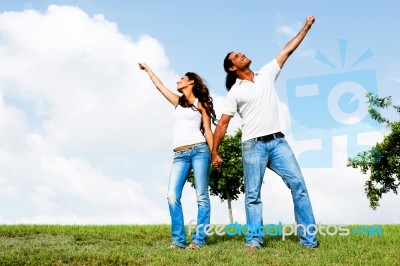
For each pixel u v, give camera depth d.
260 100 6.12
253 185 6.17
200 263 5.18
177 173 6.65
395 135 21.28
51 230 8.93
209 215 6.62
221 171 20.83
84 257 5.48
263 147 6.12
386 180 22.70
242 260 5.33
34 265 5.14
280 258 5.36
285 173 6.12
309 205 6.10
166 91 7.23
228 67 6.39
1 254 5.82
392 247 6.08
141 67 7.51
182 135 6.65
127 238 7.98
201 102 6.63
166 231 8.99
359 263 5.05
